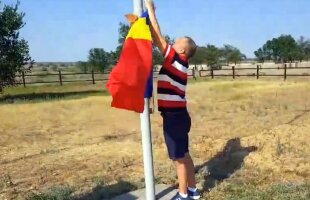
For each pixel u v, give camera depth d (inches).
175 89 162.9
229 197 181.8
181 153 167.5
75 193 197.9
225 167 232.1
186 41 165.0
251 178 209.6
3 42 810.8
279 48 2415.1
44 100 663.8
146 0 157.5
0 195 201.2
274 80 988.6
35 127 412.2
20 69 842.8
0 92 817.5
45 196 190.2
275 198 178.4
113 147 302.2
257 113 447.5
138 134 360.8
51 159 272.8
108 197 189.3
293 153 247.8
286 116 412.8
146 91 160.2
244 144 276.8
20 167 255.1
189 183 178.9
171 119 164.4
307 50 2482.8
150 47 151.3
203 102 572.7
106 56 1627.7
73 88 979.3
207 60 1932.8
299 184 195.3
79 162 261.1
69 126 414.3
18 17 816.3
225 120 412.2
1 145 326.6
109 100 612.4
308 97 591.2
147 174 171.3
